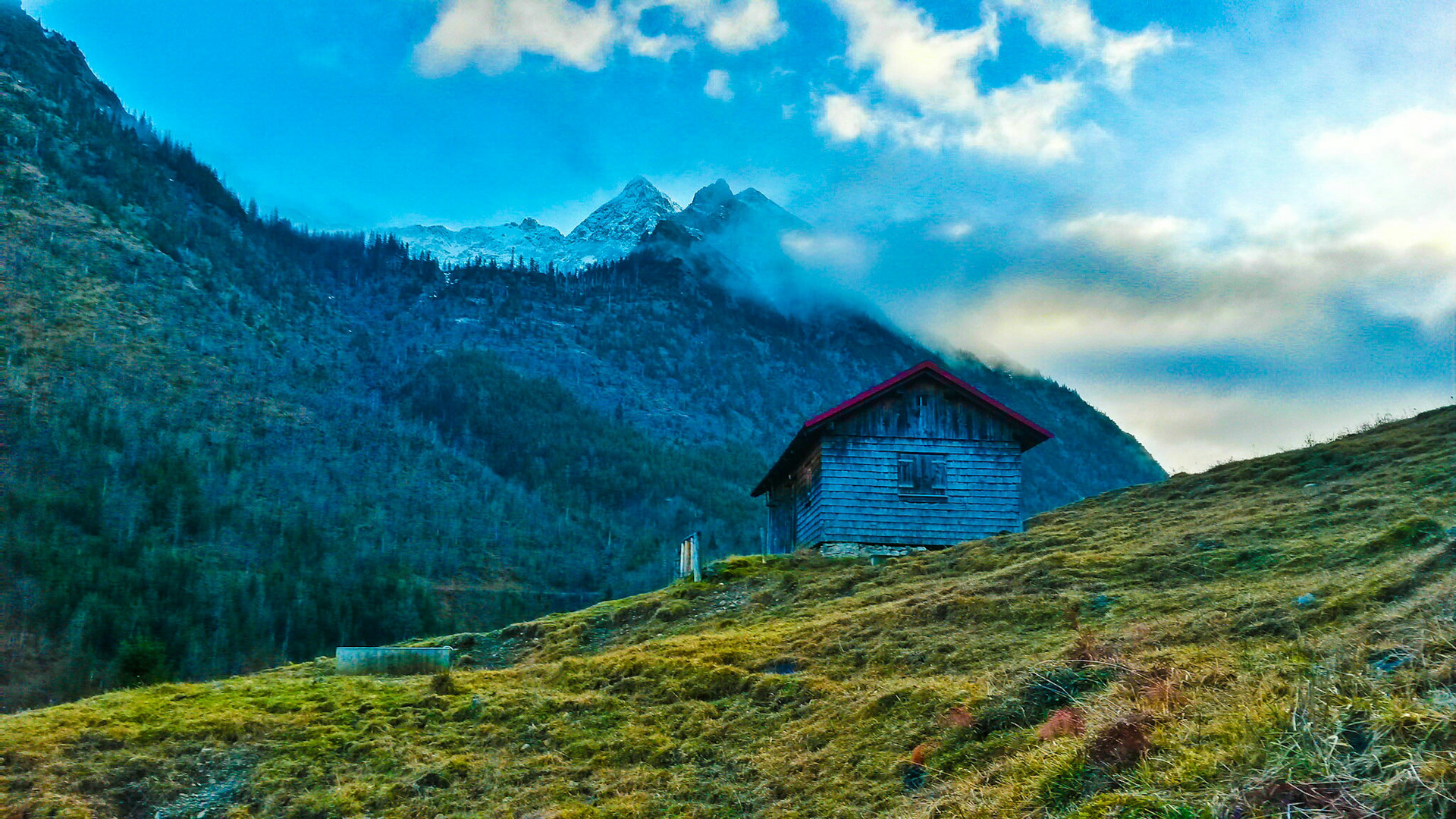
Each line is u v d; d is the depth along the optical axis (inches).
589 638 1179.3
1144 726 447.5
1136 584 856.3
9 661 3622.0
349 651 1004.6
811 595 1146.0
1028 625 789.2
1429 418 1395.2
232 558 5142.7
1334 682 420.5
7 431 5442.9
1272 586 740.0
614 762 673.0
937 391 1529.3
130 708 799.1
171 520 5275.6
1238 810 353.7
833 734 633.0
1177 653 574.6
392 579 5300.2
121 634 3949.3
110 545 4744.1
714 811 582.6
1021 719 552.1
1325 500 1048.8
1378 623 526.9
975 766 522.0
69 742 717.3
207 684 927.0
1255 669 489.1
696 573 1349.7
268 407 7317.9
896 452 1503.4
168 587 4478.3
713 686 774.5
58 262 7726.4
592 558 6638.8
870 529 1471.5
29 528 4655.5
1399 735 361.4
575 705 770.8
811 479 1585.9
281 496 6117.1
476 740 733.9
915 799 517.0
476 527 6633.9
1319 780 354.0
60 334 6771.7
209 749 727.7
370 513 6333.7
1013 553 1147.9
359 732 755.4
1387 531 798.5
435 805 638.5
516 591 5802.2
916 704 624.7
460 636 1239.5
